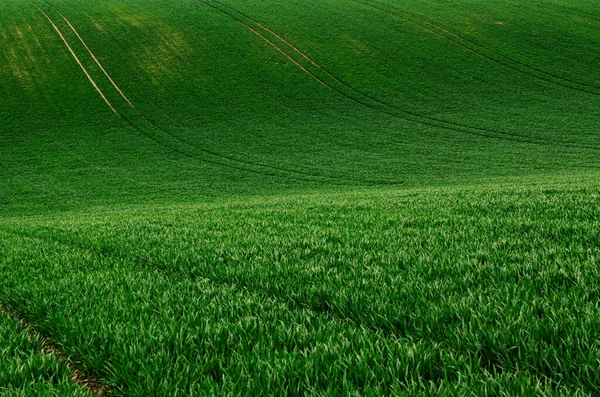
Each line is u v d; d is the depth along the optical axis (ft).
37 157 139.64
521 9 262.06
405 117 170.71
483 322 10.27
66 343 11.28
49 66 199.62
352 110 177.99
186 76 199.72
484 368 8.70
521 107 174.91
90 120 167.02
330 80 199.72
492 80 197.67
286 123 168.25
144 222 37.01
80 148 146.61
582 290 11.99
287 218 32.96
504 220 24.23
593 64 206.18
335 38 231.50
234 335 10.61
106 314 12.58
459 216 27.61
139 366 9.48
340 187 109.19
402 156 135.85
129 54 212.02
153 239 25.68
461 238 20.45
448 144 144.66
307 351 9.53
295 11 259.80
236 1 272.31
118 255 22.62
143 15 247.91
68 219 60.39
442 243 19.53
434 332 10.16
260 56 215.72
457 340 9.55
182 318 11.85
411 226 25.70
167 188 114.62
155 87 191.52
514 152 133.80
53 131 158.81
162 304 13.34
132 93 186.80
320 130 161.79
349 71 206.08
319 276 15.17
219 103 182.70
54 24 233.55
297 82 198.18
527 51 219.00
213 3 267.39
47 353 11.34
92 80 192.95
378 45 225.76
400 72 205.16
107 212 77.30
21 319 13.66
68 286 16.26
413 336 10.25
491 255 16.47
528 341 9.12
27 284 16.84
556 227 21.09
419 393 7.57
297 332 10.44
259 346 9.95
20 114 169.07
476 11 260.01
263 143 151.64
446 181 108.58
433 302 11.82
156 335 10.87
